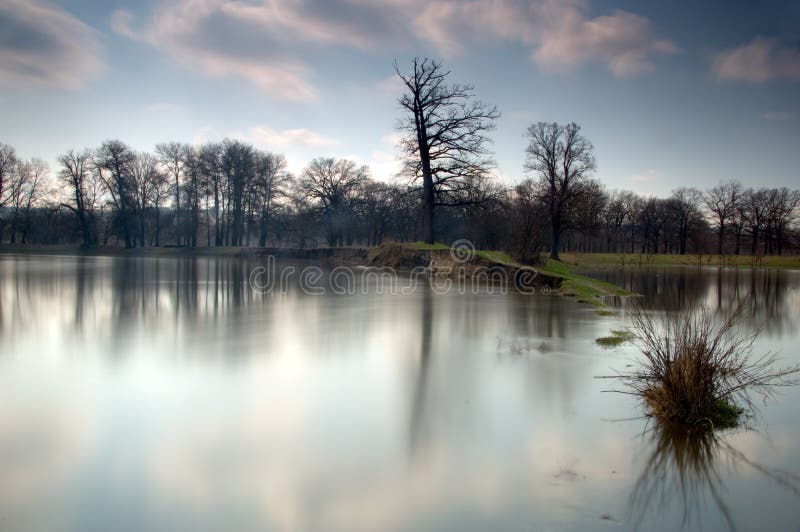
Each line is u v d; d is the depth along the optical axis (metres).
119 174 60.28
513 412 7.19
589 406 7.46
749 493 5.04
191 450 5.89
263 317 15.08
